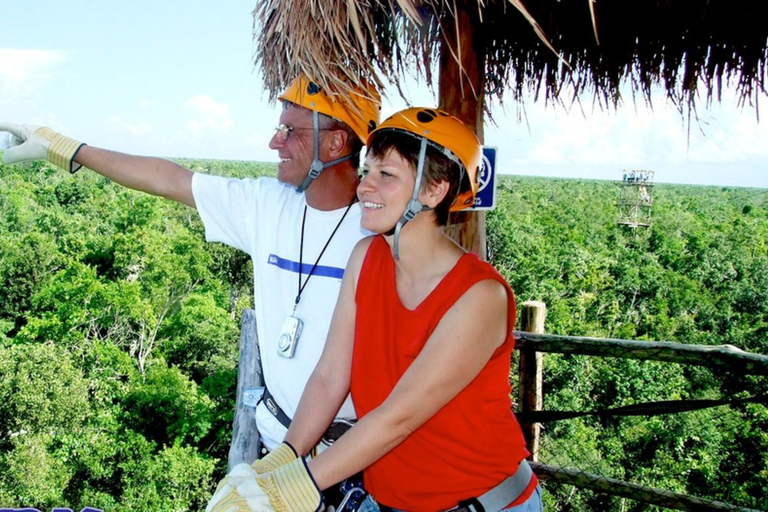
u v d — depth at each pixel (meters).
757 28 2.06
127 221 45.47
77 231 48.56
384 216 1.12
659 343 2.64
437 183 1.11
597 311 39.38
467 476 1.19
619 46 2.49
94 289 29.08
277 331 1.62
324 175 1.55
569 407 22.72
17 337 29.00
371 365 1.20
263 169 99.12
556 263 43.38
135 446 19.83
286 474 1.06
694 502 2.57
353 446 1.06
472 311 1.08
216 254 37.31
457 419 1.15
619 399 24.16
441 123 1.10
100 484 19.42
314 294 1.57
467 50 2.44
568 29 2.53
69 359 21.88
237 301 37.28
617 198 80.50
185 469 19.38
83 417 20.38
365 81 1.43
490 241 42.50
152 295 32.69
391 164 1.11
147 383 23.62
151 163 1.82
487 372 1.15
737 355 2.42
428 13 1.85
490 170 2.61
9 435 19.09
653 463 19.38
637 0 2.26
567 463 14.56
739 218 68.88
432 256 1.15
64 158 1.81
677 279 43.75
